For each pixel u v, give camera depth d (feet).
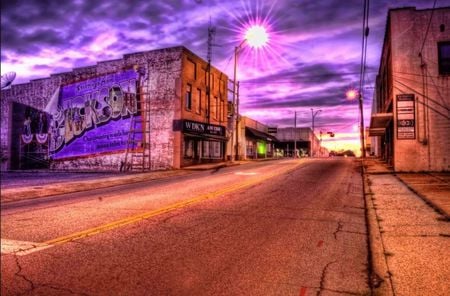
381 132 110.93
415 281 14.64
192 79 104.06
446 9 69.21
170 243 21.43
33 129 124.47
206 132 106.93
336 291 14.40
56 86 120.06
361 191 43.80
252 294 14.24
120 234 23.58
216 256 18.97
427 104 69.05
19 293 14.62
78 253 19.63
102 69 109.91
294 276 16.06
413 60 70.08
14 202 41.78
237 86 120.57
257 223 26.66
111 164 106.11
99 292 14.60
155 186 53.88
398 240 20.56
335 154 386.32
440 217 26.02
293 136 273.75
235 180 58.44
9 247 20.97
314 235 23.16
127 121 103.96
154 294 14.34
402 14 71.15
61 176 85.35
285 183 52.60
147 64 102.06
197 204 35.12
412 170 68.85
